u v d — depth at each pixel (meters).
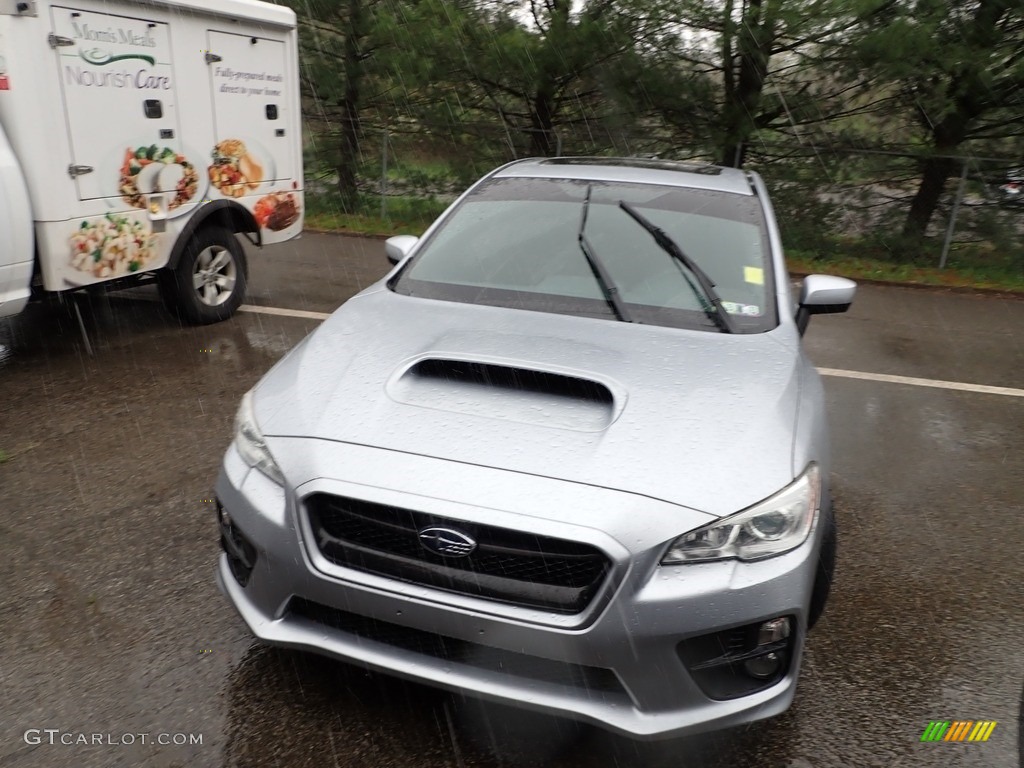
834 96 12.88
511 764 2.62
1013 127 12.66
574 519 2.34
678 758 2.68
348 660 2.55
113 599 3.35
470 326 3.26
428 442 2.57
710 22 12.37
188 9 6.69
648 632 2.32
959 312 9.95
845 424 5.89
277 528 2.54
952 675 3.19
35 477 4.37
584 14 12.90
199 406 5.45
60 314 7.58
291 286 9.12
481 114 14.77
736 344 3.25
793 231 13.35
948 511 4.61
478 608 2.37
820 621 3.49
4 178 5.49
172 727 2.70
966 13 11.59
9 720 2.69
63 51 5.70
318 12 14.11
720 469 2.51
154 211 6.61
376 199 15.01
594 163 4.66
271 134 7.85
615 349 3.10
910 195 13.12
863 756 2.74
